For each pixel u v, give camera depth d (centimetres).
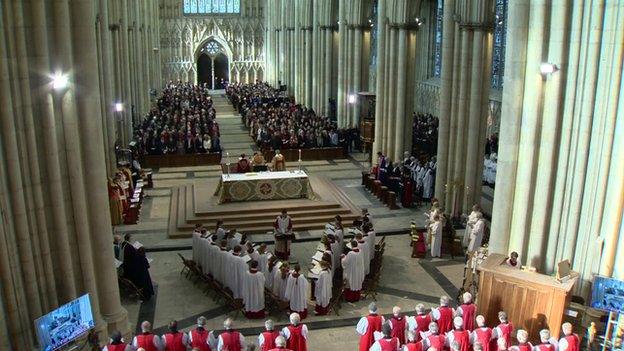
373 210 2455
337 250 1792
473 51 2134
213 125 3747
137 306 1611
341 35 3844
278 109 4550
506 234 1515
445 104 2248
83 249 1268
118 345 1091
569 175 1410
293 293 1521
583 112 1362
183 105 4819
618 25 1291
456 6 2155
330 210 2303
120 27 3136
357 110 3834
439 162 2311
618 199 1338
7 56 1080
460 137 2230
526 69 1412
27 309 1176
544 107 1406
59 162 1200
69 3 1181
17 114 1109
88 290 1292
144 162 3158
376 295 1691
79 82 1220
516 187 1482
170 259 1938
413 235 1984
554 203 1441
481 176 2252
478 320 1148
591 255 1406
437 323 1217
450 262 1941
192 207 2328
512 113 1438
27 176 1144
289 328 1180
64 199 1230
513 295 1296
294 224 2227
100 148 1278
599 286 1268
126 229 2205
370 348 1125
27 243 1148
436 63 4578
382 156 2695
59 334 1123
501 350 1084
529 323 1279
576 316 1267
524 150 1445
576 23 1332
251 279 1509
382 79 2886
